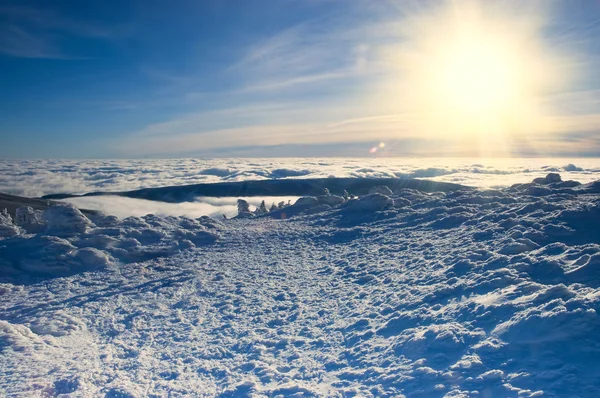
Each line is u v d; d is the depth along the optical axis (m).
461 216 14.84
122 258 16.00
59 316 10.16
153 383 6.85
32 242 16.14
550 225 10.96
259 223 22.00
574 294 6.64
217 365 7.46
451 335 6.67
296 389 6.38
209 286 12.41
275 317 9.58
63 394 6.44
